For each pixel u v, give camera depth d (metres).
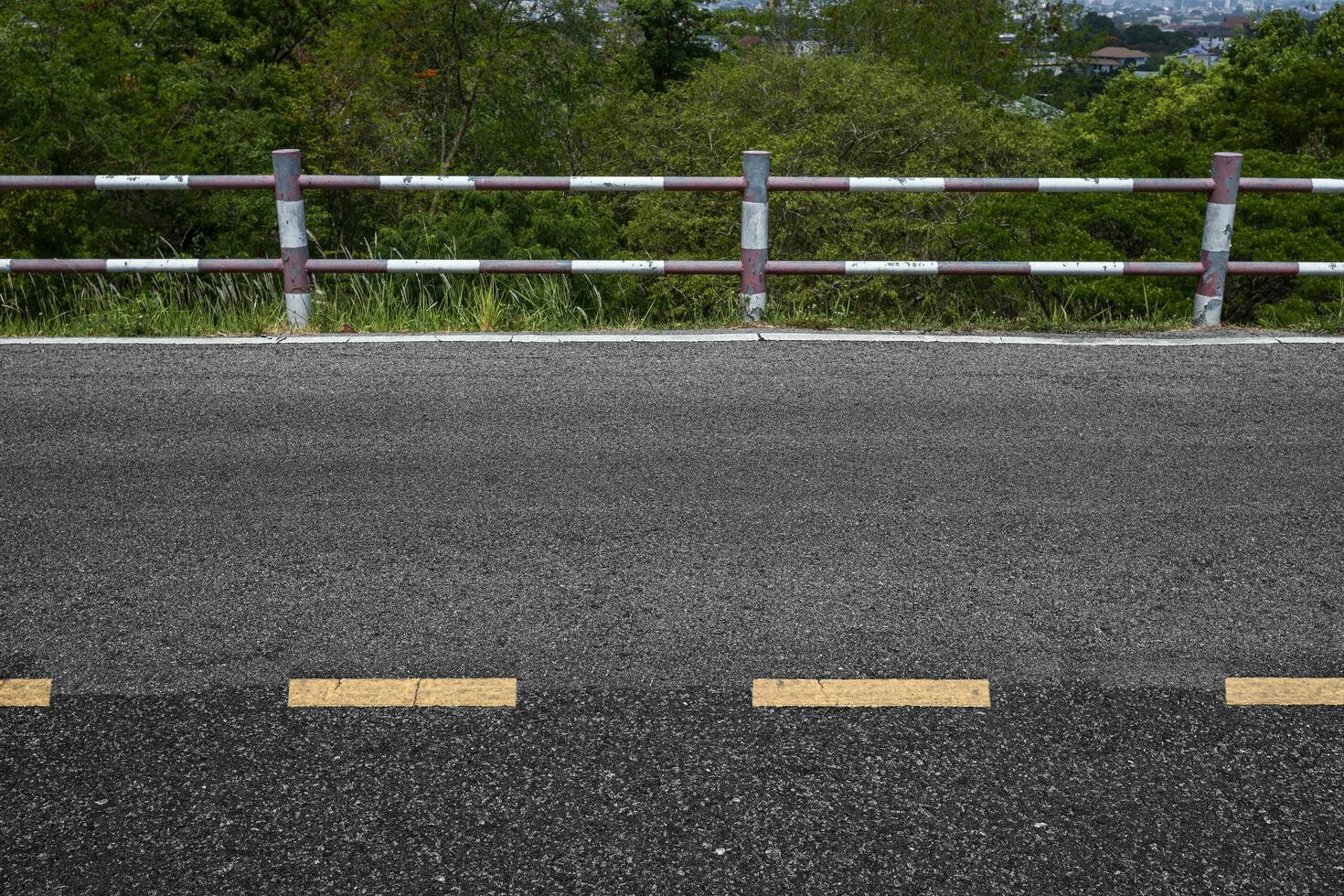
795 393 6.28
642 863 2.85
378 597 4.07
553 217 13.62
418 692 3.52
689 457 5.34
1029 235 11.98
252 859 2.86
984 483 5.06
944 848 2.89
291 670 3.63
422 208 22.42
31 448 5.50
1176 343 7.34
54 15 16.67
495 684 3.56
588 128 30.14
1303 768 3.19
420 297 8.52
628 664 3.66
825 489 4.98
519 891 2.76
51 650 3.74
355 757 3.23
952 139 19.27
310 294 7.80
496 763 3.21
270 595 4.08
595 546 4.45
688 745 3.28
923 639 3.80
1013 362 6.89
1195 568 4.29
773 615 3.94
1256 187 7.60
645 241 16.94
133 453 5.43
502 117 31.92
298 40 32.19
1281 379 6.56
